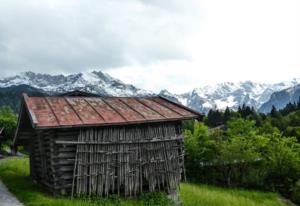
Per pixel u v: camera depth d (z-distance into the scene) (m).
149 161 23.52
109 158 21.84
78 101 24.03
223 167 50.75
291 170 50.78
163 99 28.62
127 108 24.61
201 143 51.59
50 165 21.00
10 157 56.84
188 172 51.94
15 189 22.42
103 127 21.83
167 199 23.42
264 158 50.91
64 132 20.62
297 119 99.62
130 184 22.47
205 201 29.06
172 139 24.92
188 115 25.64
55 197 20.22
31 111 20.47
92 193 21.02
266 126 75.31
